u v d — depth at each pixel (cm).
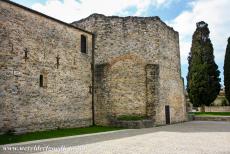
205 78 3888
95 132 1770
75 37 2142
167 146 1174
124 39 2336
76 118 2083
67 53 2042
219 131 1812
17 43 1634
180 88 2869
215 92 3916
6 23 1575
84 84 2202
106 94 2250
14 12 1633
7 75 1554
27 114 1667
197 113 3988
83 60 2212
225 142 1302
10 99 1562
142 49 2336
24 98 1655
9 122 1546
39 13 1806
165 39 2559
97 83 2291
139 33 2352
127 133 1695
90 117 2239
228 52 3869
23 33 1683
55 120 1886
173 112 2611
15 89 1598
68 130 1862
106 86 2256
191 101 4034
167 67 2552
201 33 4041
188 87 4194
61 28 2003
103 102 2252
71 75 2067
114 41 2336
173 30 2780
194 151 1060
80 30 2205
